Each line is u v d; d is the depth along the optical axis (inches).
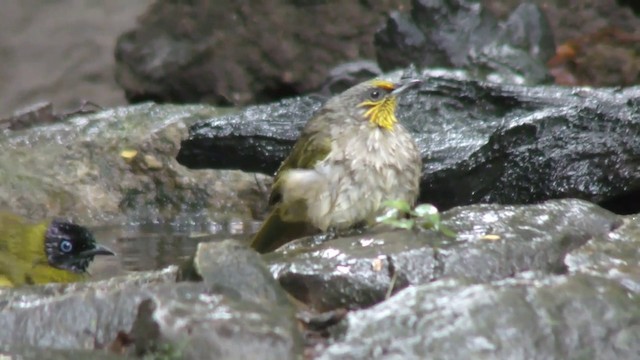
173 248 521.3
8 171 620.4
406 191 428.8
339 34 807.7
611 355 299.0
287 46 808.9
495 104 573.6
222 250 330.6
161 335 297.6
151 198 624.7
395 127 430.9
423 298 305.1
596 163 510.6
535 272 327.0
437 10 696.4
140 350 302.8
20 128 685.9
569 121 518.0
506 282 315.3
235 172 621.9
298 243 397.1
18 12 983.6
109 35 964.0
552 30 762.2
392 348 289.6
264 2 812.0
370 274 341.4
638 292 321.1
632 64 751.7
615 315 305.6
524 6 709.9
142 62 819.4
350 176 418.6
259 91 814.5
